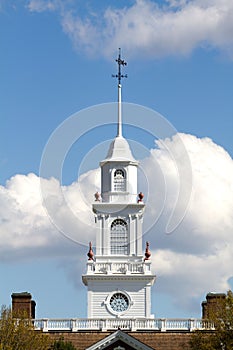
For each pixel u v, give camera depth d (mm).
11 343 158625
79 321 178500
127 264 187125
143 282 185750
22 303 184500
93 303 184875
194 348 165875
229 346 161625
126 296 185000
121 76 194000
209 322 170500
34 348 160625
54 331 176500
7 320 160375
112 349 168875
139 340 170375
